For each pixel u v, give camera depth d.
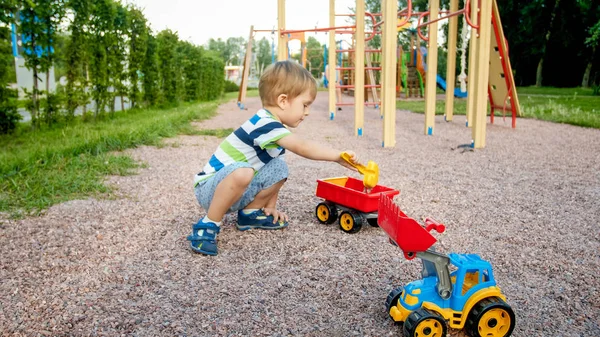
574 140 7.71
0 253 2.83
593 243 3.10
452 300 2.00
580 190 4.48
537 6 23.95
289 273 2.61
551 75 30.70
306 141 2.85
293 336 1.98
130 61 11.95
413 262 2.77
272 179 3.16
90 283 2.46
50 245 2.98
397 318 2.03
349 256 2.86
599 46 24.91
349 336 1.99
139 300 2.29
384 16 6.90
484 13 6.59
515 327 2.08
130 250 2.94
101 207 3.82
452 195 4.31
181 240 3.13
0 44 6.92
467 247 3.03
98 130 7.49
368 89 18.72
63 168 4.93
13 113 7.15
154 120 9.26
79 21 8.35
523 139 7.86
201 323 2.08
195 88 19.39
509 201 4.11
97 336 1.97
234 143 3.01
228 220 3.56
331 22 11.49
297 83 2.88
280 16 9.32
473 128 6.94
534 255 2.90
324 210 3.49
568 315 2.19
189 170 5.41
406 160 6.08
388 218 2.06
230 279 2.53
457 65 27.70
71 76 8.41
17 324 2.06
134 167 5.43
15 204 3.76
